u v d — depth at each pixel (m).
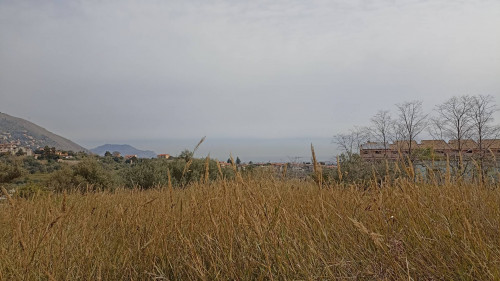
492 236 2.27
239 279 2.29
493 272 1.71
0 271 2.34
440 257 2.05
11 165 22.56
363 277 2.08
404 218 2.66
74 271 2.61
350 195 3.39
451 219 2.48
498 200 2.81
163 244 2.81
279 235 2.45
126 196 5.69
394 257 2.01
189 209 3.17
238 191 2.96
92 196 5.61
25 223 2.91
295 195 3.79
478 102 18.70
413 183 3.15
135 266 2.65
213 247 2.64
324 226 2.64
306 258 2.29
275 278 2.16
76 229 3.26
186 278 2.46
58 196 5.45
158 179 14.31
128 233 3.19
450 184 3.12
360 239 2.49
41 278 2.44
